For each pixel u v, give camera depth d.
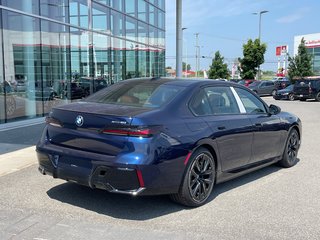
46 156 4.90
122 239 3.95
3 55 13.03
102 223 4.37
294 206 5.08
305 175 6.71
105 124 4.46
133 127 4.35
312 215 4.76
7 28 13.15
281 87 38.19
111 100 5.25
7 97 13.21
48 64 15.45
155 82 5.53
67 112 4.84
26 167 6.82
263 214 4.77
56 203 4.98
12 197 5.20
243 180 6.35
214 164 5.26
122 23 21.55
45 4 15.11
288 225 4.43
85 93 18.05
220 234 4.15
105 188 4.42
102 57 19.44
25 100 14.19
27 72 14.27
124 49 21.88
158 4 27.23
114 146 4.40
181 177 4.71
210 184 5.18
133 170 4.28
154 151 4.38
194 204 4.95
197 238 4.03
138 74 23.86
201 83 5.47
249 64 49.12
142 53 24.50
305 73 45.97
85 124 4.61
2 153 7.92
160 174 4.45
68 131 4.76
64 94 16.58
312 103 26.95
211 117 5.30
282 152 7.02
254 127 6.00
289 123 7.10
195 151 4.89
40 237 3.96
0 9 12.77
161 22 27.98
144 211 4.77
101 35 19.25
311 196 5.51
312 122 14.73
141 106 4.89
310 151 8.88
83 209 4.79
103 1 19.31
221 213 4.79
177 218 4.59
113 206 4.92
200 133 4.94
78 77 17.50
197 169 4.96
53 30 15.66
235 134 5.55
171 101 4.95
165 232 4.16
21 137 9.95
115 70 20.81
